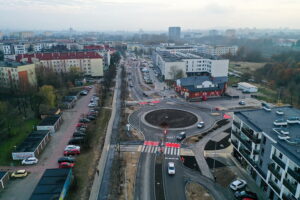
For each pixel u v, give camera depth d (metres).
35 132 70.75
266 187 46.75
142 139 71.31
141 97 117.56
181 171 55.06
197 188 49.03
